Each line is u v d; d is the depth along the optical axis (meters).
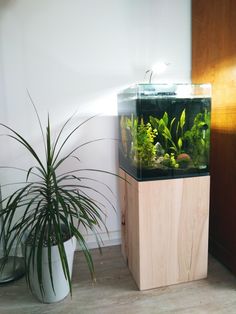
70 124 1.98
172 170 1.56
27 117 1.90
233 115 1.65
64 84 1.93
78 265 1.95
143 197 1.55
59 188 1.52
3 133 1.88
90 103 1.99
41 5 1.81
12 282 1.76
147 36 2.00
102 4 1.89
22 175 1.95
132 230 1.73
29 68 1.85
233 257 1.75
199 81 2.00
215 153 1.87
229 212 1.76
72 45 1.89
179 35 2.05
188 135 1.55
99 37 1.93
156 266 1.65
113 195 2.15
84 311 1.51
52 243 1.44
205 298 1.59
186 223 1.64
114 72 1.99
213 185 1.93
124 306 1.54
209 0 1.80
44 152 1.96
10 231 1.45
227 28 1.64
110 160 2.10
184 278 1.72
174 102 1.49
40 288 1.47
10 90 1.85
